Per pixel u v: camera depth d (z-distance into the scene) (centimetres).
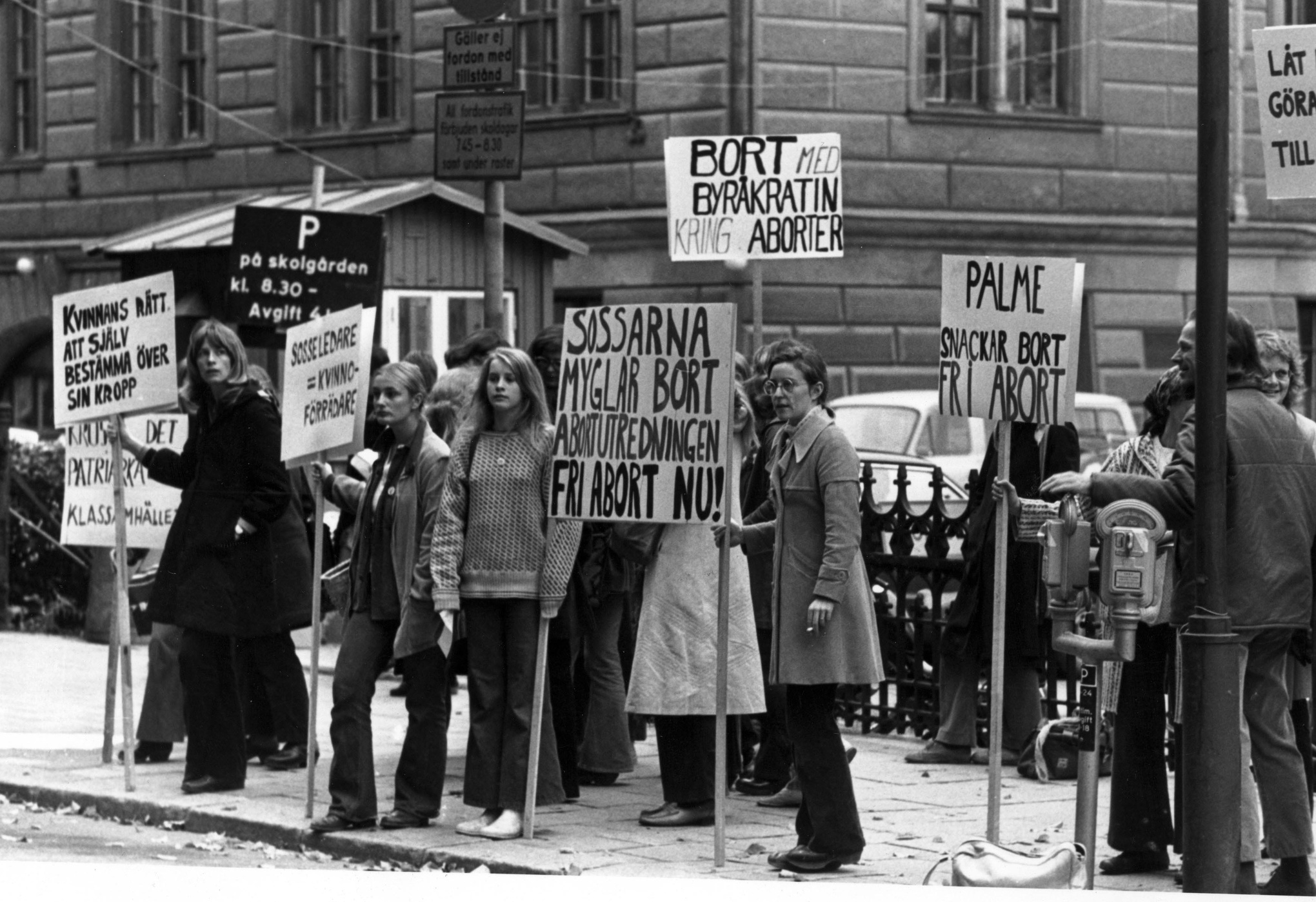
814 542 823
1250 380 761
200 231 1866
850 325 2378
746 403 973
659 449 866
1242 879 757
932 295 2434
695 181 1147
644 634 933
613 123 2389
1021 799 992
